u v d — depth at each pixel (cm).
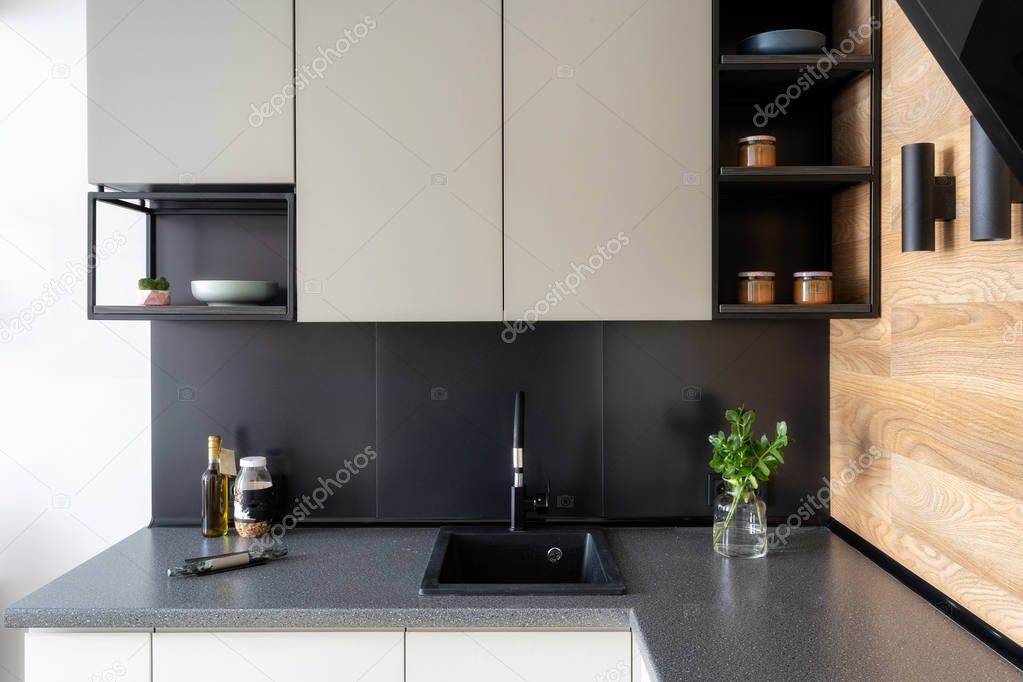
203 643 135
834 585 146
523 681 135
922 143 126
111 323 200
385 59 166
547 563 181
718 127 164
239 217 192
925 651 115
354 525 192
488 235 166
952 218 128
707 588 145
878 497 161
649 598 139
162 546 173
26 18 199
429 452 192
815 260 191
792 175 163
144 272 198
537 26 166
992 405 116
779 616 130
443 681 135
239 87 165
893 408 153
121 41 165
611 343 192
